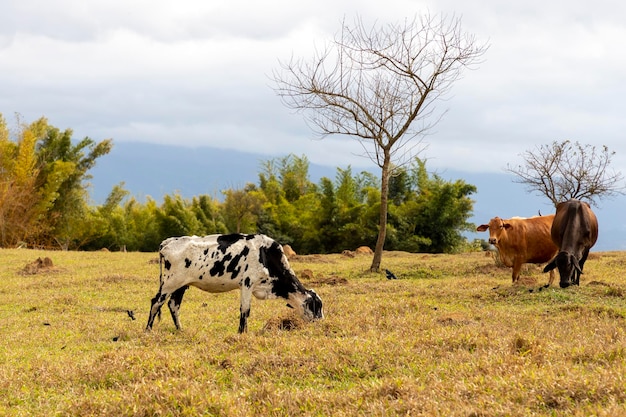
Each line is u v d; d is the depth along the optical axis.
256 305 16.20
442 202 45.62
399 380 7.38
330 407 7.08
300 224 51.25
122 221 54.25
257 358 9.23
